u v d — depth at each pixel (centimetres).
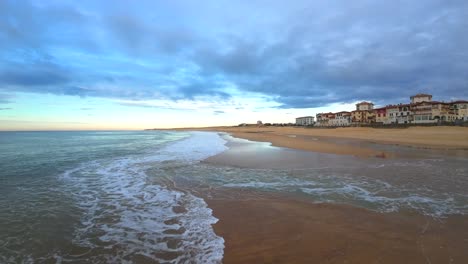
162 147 2338
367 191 756
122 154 1730
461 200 663
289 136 4319
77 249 427
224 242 443
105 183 883
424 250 404
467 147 2011
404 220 530
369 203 644
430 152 1700
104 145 2597
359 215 560
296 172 1048
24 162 1345
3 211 599
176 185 850
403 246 417
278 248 417
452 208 602
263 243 435
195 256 401
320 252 400
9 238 462
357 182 870
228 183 872
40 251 420
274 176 977
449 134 3139
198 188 810
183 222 537
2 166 1218
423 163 1253
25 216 569
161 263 384
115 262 389
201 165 1235
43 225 521
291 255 394
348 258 382
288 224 514
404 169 1098
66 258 400
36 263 386
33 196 725
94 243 448
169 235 477
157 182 895
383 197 695
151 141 3409
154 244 443
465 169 1092
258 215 568
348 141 2814
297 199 684
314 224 512
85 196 729
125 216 575
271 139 3444
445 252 398
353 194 727
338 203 646
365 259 379
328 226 501
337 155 1572
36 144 2664
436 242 431
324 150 1861
